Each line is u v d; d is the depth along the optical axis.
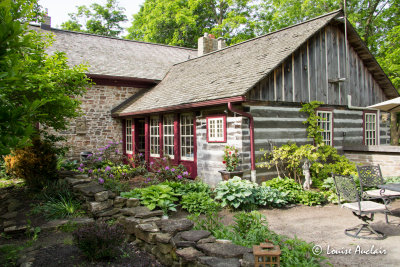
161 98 11.52
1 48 2.29
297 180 9.19
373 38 18.39
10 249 4.32
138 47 17.28
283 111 9.12
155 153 11.95
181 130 10.56
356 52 11.70
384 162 9.41
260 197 6.88
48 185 7.31
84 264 3.79
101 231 3.93
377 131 12.47
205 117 9.31
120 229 4.20
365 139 11.80
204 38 15.27
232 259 3.31
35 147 7.96
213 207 6.09
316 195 7.14
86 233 3.90
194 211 6.32
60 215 5.80
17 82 2.39
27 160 7.68
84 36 16.11
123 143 13.70
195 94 9.62
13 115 2.19
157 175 8.79
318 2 18.81
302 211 6.59
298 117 9.55
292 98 9.33
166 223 4.31
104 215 5.64
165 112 10.79
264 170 8.70
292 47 9.04
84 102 12.80
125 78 13.23
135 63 15.09
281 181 7.69
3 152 2.16
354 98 11.46
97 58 14.23
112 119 13.51
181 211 6.47
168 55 17.52
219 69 10.83
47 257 4.00
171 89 11.92
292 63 9.37
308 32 9.64
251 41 11.95
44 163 7.89
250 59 10.05
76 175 7.64
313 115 9.66
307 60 9.82
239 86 8.27
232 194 6.64
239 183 6.88
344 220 5.89
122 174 9.66
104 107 13.31
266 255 3.12
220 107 8.79
